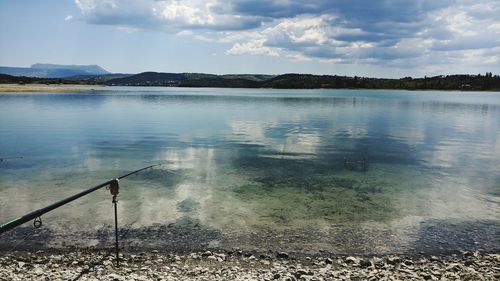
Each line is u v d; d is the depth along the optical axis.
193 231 15.18
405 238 14.74
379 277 11.24
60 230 15.07
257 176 24.53
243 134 46.75
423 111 92.94
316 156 32.00
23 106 89.44
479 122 65.94
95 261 12.43
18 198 19.23
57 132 47.31
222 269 11.88
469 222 16.45
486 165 28.75
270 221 16.41
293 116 75.12
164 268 11.87
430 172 26.27
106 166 27.25
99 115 72.19
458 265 12.23
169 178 23.72
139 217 16.59
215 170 26.19
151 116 71.94
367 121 66.62
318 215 17.23
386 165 28.55
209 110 89.12
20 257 12.71
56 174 24.62
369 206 18.56
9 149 34.53
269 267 12.21
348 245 14.09
